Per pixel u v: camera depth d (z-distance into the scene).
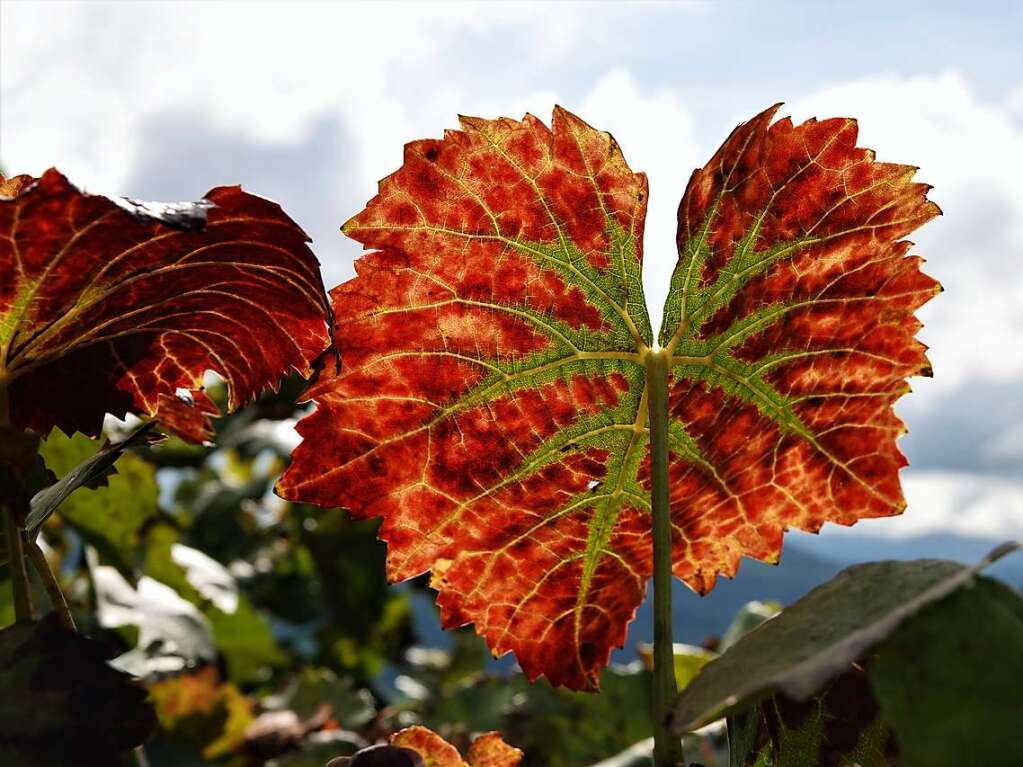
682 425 0.19
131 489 0.39
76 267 0.16
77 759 0.14
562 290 0.18
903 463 0.19
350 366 0.18
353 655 0.69
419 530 0.19
